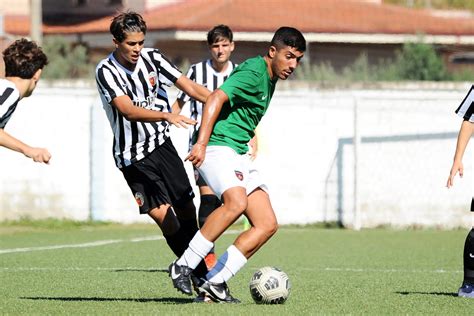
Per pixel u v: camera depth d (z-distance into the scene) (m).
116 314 18.86
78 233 44.28
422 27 83.81
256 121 20.20
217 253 36.06
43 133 47.22
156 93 21.66
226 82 19.59
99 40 85.31
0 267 30.20
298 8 85.44
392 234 44.97
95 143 47.31
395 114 47.41
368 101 47.28
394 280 27.28
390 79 66.06
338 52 81.69
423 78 69.44
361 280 27.22
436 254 36.31
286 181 47.59
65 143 47.28
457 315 19.48
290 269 30.52
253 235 20.06
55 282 25.92
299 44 19.50
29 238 41.72
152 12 88.94
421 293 23.77
